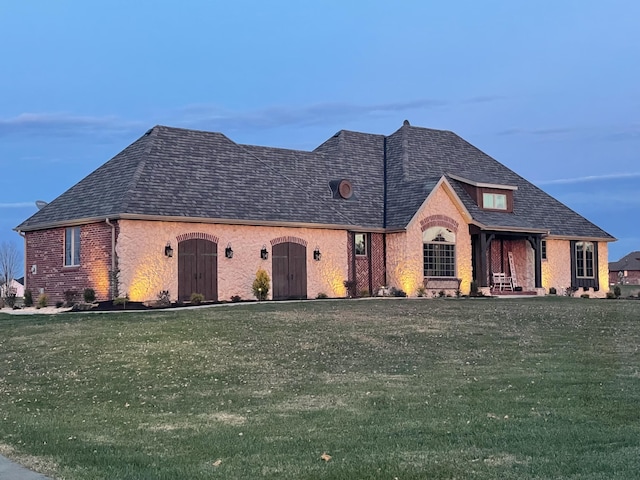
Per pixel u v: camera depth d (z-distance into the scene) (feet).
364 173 126.00
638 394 39.88
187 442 31.07
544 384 43.14
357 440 30.53
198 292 95.61
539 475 24.73
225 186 102.58
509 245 127.85
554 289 128.98
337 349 57.62
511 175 139.54
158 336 63.41
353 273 111.65
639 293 126.93
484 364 51.42
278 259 102.78
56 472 26.53
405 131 134.31
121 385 46.03
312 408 38.29
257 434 32.35
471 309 85.05
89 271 94.73
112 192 96.07
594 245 137.90
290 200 106.73
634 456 27.02
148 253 91.91
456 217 117.39
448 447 28.94
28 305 100.68
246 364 51.96
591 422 33.19
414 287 112.47
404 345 59.47
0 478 25.90
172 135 106.01
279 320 73.05
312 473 25.54
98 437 32.45
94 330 67.62
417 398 39.93
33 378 49.52
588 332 66.95
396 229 112.57
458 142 139.44
